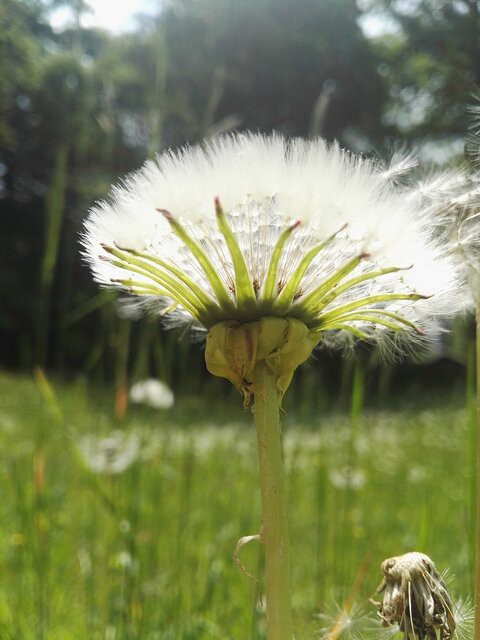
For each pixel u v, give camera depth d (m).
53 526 0.19
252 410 0.06
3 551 0.18
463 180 0.07
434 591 0.06
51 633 0.14
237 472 0.30
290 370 0.06
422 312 0.07
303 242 0.06
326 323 0.06
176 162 0.06
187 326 0.09
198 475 0.27
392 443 0.51
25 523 0.17
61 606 0.16
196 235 0.06
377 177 0.07
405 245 0.06
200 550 0.20
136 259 0.06
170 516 0.21
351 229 0.06
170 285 0.06
